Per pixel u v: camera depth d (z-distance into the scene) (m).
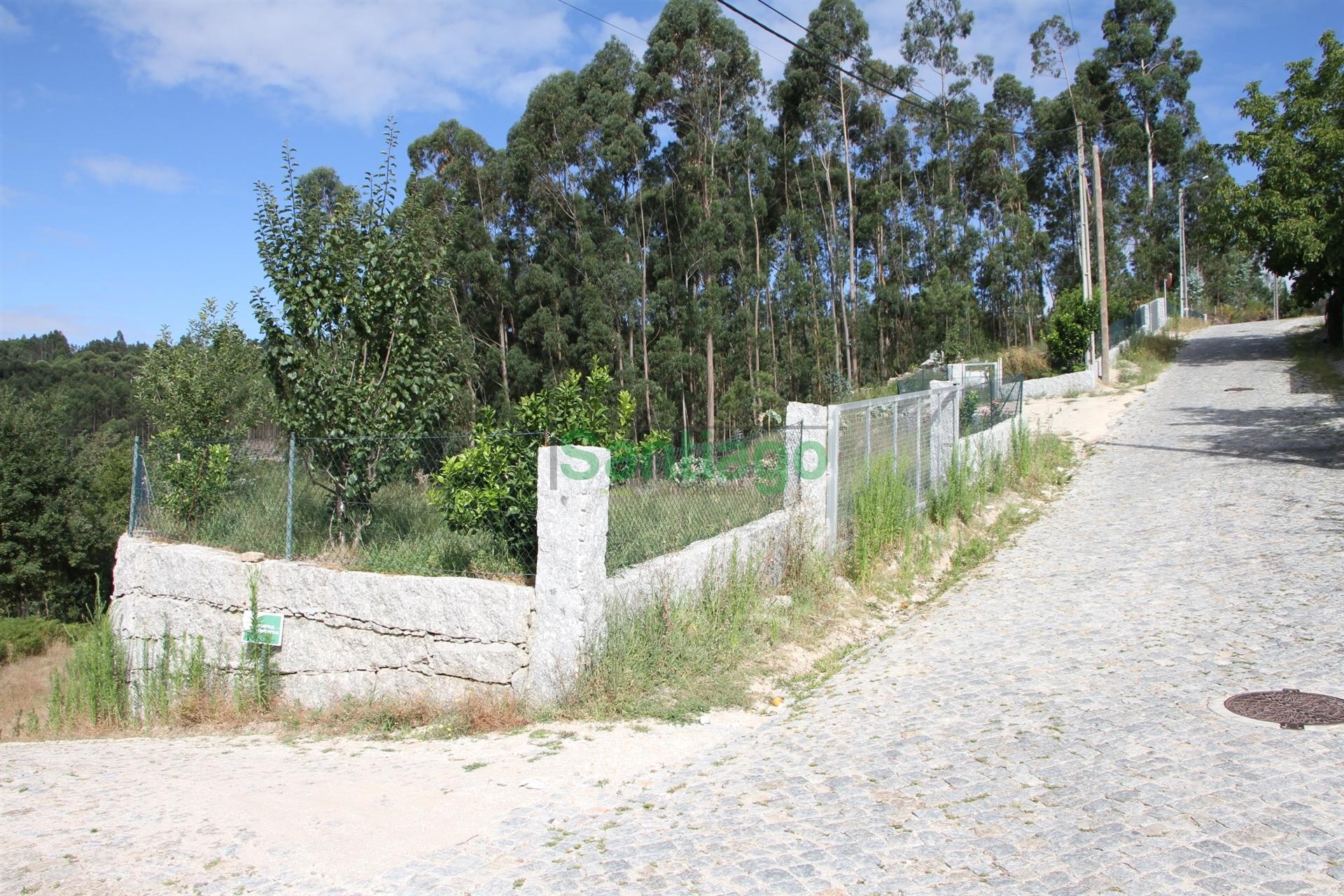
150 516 9.64
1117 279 50.56
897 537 10.55
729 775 5.09
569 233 43.72
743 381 38.41
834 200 49.75
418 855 4.22
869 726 5.78
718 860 4.00
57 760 6.86
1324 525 11.07
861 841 4.12
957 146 52.75
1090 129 50.88
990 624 8.33
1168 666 6.66
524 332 41.44
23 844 4.52
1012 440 16.17
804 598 8.45
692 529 8.52
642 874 3.91
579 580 6.51
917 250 52.16
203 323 17.52
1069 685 6.35
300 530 8.98
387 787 5.24
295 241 9.27
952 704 6.13
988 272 51.47
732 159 44.03
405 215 9.55
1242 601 8.36
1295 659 6.61
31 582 30.06
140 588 9.06
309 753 6.46
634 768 5.32
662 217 44.97
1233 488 13.95
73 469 31.56
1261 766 4.72
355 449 8.85
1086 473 16.59
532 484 7.38
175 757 6.74
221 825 4.66
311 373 9.04
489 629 6.95
